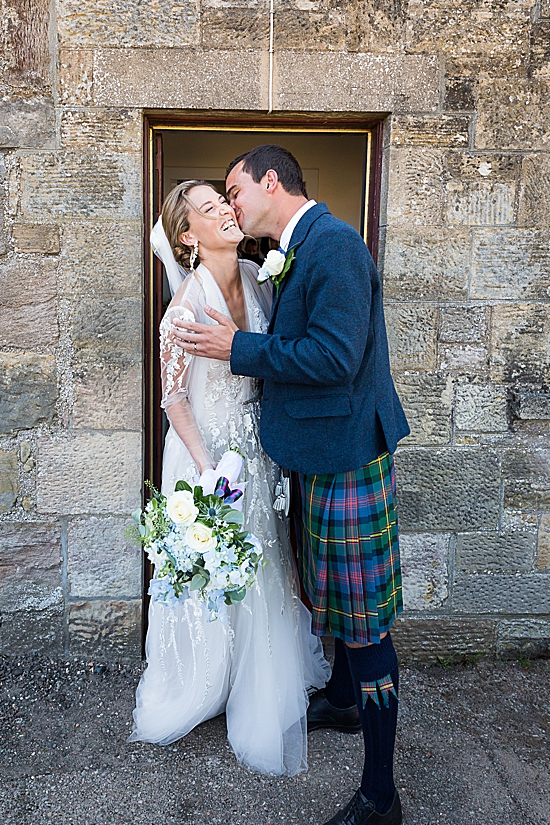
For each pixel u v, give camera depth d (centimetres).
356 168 325
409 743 198
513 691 225
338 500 160
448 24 210
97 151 210
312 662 214
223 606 186
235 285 185
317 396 158
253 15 206
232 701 193
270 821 168
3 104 206
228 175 178
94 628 234
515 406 229
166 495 190
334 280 148
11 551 228
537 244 222
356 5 207
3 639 233
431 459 232
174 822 167
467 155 217
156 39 205
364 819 159
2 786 178
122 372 221
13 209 211
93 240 214
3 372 219
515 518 236
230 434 181
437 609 240
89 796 175
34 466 224
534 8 211
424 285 223
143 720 196
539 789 181
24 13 202
